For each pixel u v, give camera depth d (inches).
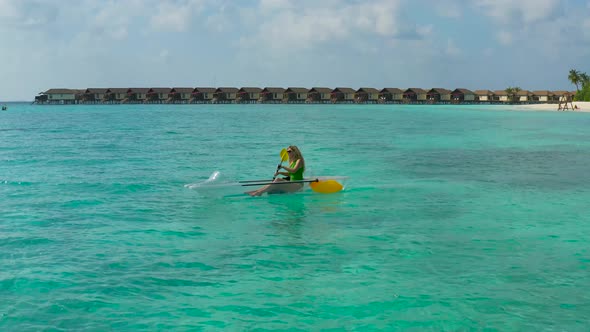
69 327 193.2
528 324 196.7
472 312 207.3
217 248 296.0
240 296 223.8
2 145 992.2
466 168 655.1
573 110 3513.8
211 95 6181.1
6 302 215.9
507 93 6451.8
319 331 191.0
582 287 234.1
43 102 6806.1
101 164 685.3
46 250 291.1
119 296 223.1
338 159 746.2
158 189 494.3
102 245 301.6
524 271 255.6
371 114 2984.7
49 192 476.4
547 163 709.9
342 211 396.8
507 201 439.5
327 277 247.1
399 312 207.5
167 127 1672.0
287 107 5226.4
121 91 6417.3
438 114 2906.0
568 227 346.0
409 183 532.7
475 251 289.3
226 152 846.5
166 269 258.8
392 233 329.4
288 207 412.8
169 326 194.7
